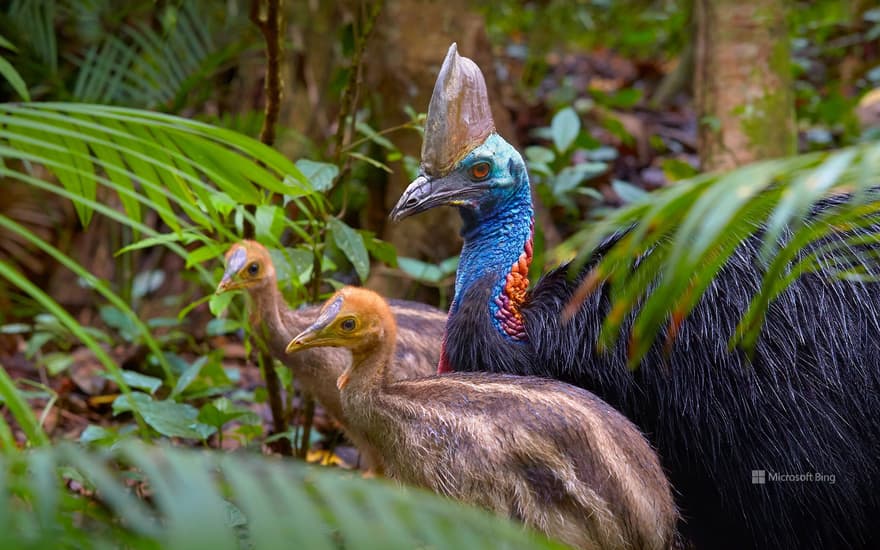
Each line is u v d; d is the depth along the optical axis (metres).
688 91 12.91
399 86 8.70
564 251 3.27
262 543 2.15
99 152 4.12
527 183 5.46
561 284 5.41
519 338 5.38
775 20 8.66
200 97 9.68
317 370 6.14
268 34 5.84
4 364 8.46
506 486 4.50
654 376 5.10
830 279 5.05
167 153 3.97
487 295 5.39
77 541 2.76
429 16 8.73
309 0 9.62
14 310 9.33
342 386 4.88
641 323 3.10
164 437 6.59
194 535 2.09
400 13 8.72
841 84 12.20
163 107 9.07
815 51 13.31
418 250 8.58
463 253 5.54
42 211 9.90
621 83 13.81
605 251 5.32
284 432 6.53
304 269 6.21
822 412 4.98
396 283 8.59
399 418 4.75
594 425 4.54
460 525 2.38
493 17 15.09
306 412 6.52
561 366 5.25
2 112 3.80
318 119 9.52
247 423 6.13
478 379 4.84
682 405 5.08
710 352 5.02
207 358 6.75
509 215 5.43
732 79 8.66
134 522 2.19
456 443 4.60
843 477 5.01
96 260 9.96
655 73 14.12
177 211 9.62
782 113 8.68
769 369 4.99
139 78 9.02
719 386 5.03
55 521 2.42
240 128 8.91
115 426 6.96
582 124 10.48
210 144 4.04
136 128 4.09
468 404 4.67
